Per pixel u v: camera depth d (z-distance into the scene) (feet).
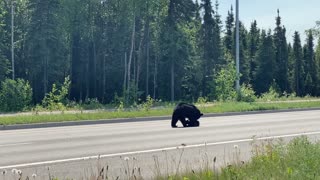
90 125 129.70
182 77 322.14
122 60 332.60
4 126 119.44
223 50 374.63
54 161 65.10
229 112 174.91
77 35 323.98
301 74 533.14
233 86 268.41
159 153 72.79
